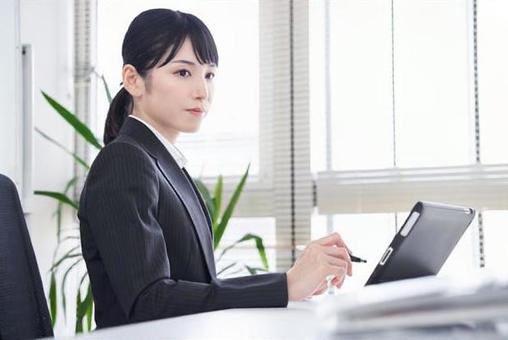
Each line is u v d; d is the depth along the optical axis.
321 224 2.71
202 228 1.39
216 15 2.86
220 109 2.82
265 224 2.75
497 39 2.56
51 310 2.54
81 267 2.86
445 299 0.48
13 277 1.20
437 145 2.60
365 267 2.64
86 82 2.96
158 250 1.21
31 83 2.32
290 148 2.74
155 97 1.45
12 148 2.23
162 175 1.34
